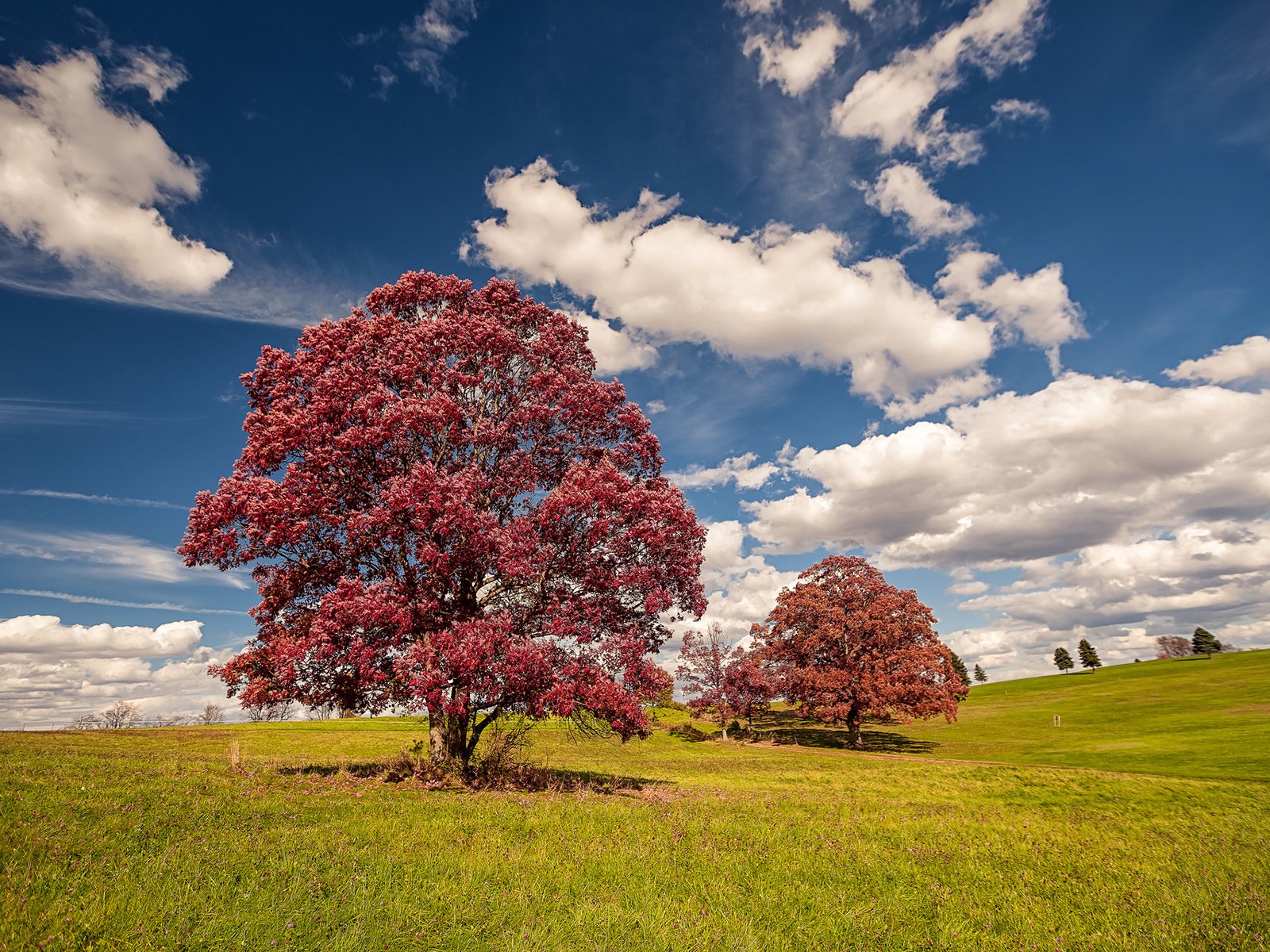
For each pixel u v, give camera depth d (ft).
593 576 74.49
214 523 66.95
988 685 510.17
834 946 26.61
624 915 27.86
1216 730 200.54
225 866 29.58
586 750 179.63
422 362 77.56
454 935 24.57
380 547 71.05
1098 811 81.35
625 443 90.07
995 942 28.07
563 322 92.89
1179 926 30.76
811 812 65.87
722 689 262.67
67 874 26.94
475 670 62.44
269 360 77.92
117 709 254.06
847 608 236.63
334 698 72.13
